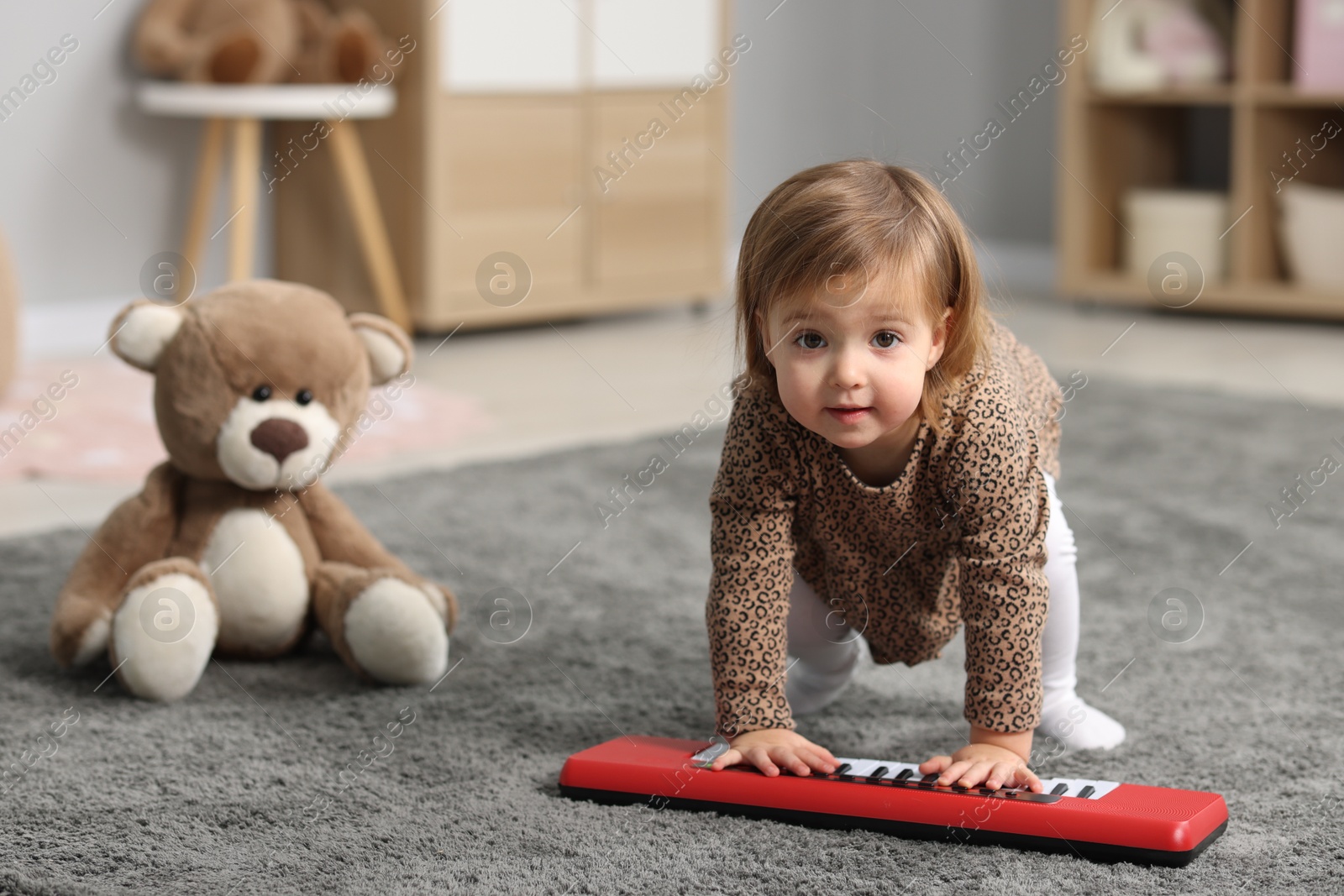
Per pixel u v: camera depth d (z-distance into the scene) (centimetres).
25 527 162
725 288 335
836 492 91
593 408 232
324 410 121
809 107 395
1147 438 202
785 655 93
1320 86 302
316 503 124
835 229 81
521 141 296
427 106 282
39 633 125
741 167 382
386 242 295
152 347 118
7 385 226
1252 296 311
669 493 176
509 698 110
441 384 251
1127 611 129
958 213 91
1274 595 134
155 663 109
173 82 290
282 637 120
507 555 149
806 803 86
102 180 289
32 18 276
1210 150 350
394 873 79
